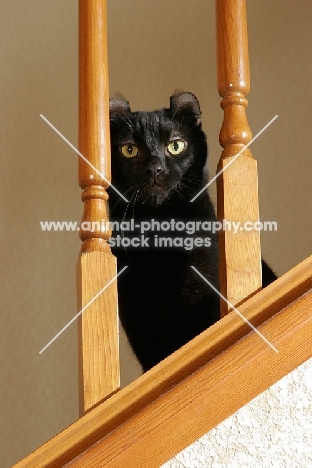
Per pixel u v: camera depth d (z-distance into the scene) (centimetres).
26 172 194
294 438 67
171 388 70
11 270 187
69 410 177
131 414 70
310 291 72
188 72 191
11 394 178
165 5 196
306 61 180
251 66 183
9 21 199
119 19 197
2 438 175
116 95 159
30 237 190
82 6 84
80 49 84
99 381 74
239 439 68
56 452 69
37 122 197
